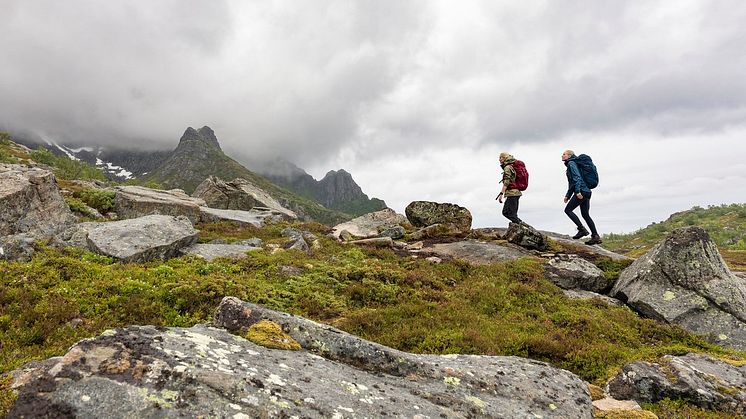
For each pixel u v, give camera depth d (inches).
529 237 966.4
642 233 4864.7
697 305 589.0
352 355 295.6
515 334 483.2
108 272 546.3
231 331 292.7
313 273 672.4
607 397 341.7
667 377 356.2
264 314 311.3
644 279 651.5
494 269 768.9
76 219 853.2
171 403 179.2
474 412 256.7
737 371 390.0
